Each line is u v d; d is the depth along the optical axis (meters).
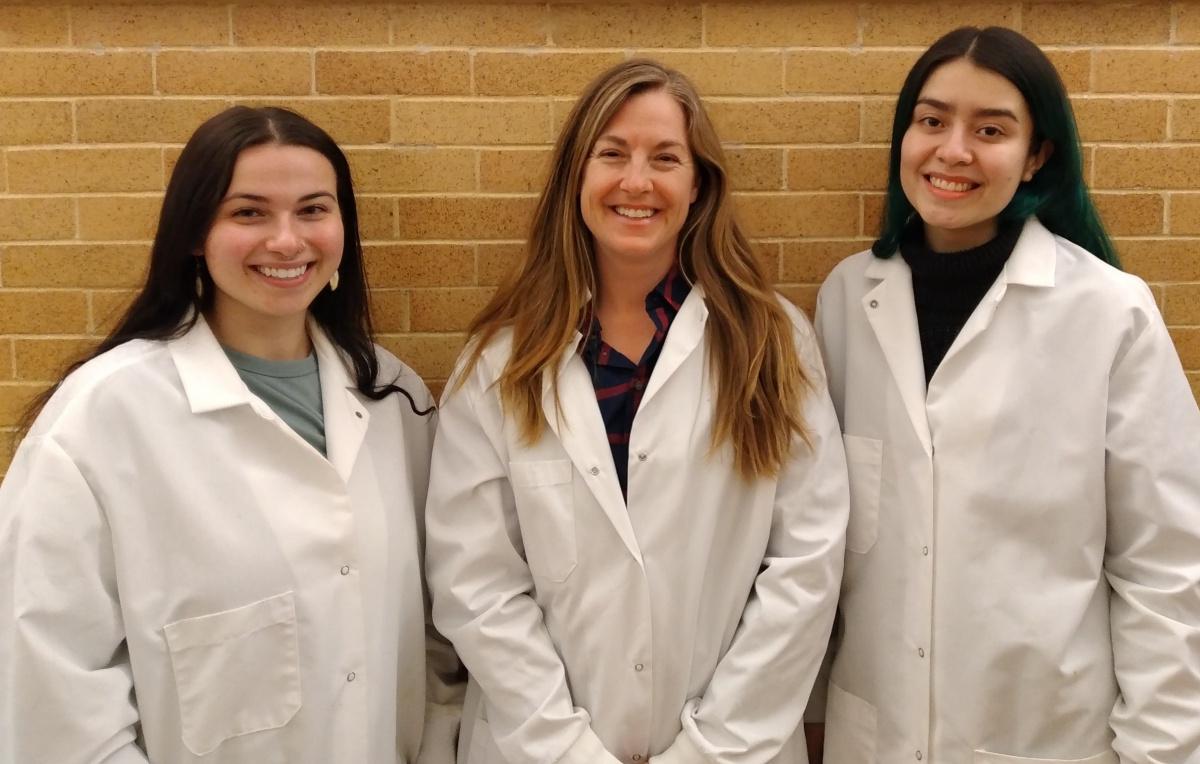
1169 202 1.85
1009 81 1.46
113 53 1.79
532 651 1.49
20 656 1.23
